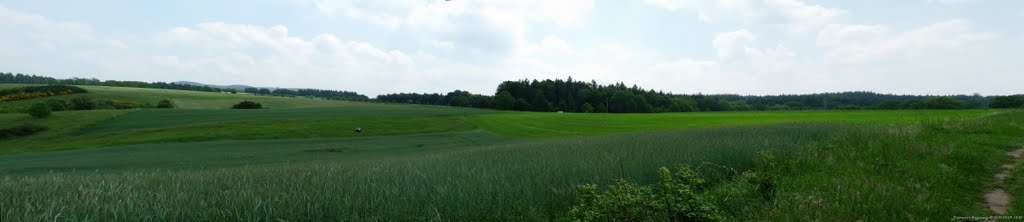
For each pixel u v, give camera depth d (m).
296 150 36.50
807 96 153.88
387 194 7.13
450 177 8.94
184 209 6.14
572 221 6.73
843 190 6.89
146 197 7.05
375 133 49.25
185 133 47.25
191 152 35.25
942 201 6.47
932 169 8.72
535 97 126.06
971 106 89.44
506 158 13.74
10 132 46.47
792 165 10.11
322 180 8.88
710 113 75.00
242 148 38.06
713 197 7.09
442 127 54.41
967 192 7.45
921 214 5.89
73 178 10.73
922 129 15.67
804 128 18.97
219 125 52.78
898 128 16.09
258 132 48.19
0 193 7.38
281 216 6.03
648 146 14.74
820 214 5.75
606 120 64.44
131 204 6.20
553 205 7.49
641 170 9.67
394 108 81.62
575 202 7.50
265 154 33.81
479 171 9.81
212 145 40.09
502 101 122.38
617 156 12.07
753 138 15.27
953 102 90.94
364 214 6.25
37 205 6.36
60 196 7.27
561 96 135.25
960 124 16.75
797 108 142.62
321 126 52.94
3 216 5.81
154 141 42.72
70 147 40.50
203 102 94.38
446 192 7.36
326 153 34.50
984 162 9.65
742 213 6.73
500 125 57.88
